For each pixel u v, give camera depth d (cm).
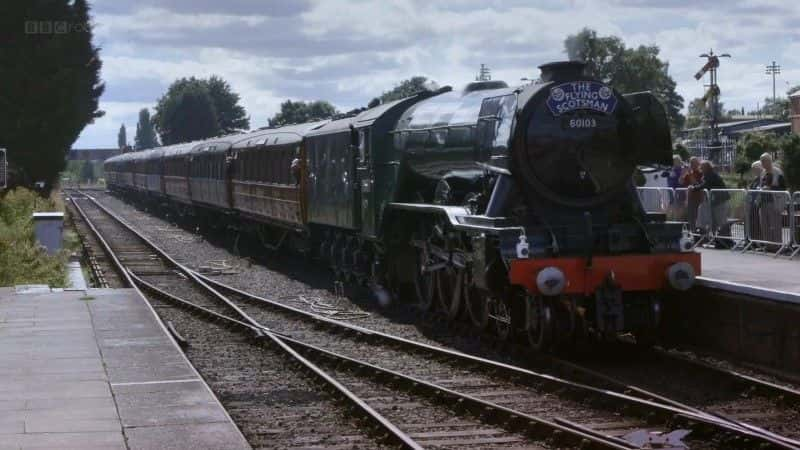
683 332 1296
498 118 1322
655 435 819
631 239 1262
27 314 1541
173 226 4466
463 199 1472
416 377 1129
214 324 1617
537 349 1237
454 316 1470
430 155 1541
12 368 1097
